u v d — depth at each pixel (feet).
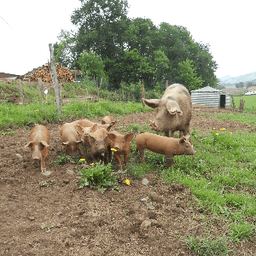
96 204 13.00
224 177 17.70
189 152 17.90
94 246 10.23
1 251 9.39
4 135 26.13
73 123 21.01
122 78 140.77
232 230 12.01
